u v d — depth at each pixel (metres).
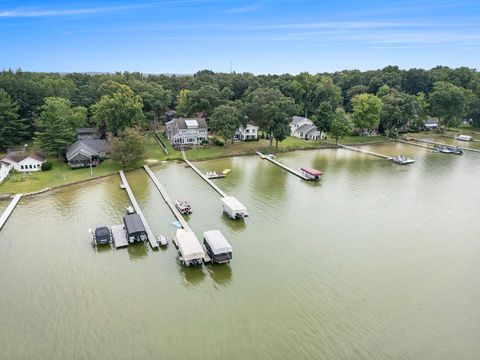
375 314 29.78
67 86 104.12
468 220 48.84
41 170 66.88
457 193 60.00
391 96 112.00
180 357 25.20
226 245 36.88
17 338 27.12
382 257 38.78
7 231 43.53
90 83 116.81
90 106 92.50
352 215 50.09
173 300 31.41
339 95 139.38
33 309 30.16
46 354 25.69
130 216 43.91
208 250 38.53
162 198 55.25
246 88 131.75
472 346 26.50
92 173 66.62
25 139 86.62
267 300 31.48
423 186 63.66
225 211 50.03
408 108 107.62
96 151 75.81
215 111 90.38
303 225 46.53
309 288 33.16
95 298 31.58
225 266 36.69
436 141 106.75
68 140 75.31
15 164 65.56
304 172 69.75
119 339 26.92
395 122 108.94
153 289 32.91
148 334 27.39
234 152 86.94
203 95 103.25
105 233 40.22
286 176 69.25
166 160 78.69
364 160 83.62
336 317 29.38
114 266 36.50
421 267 36.88
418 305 30.97
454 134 118.19
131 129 71.56
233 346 26.23
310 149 95.31
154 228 44.66
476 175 71.12
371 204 54.50
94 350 25.97
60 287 33.06
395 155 89.31
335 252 39.72
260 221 47.59
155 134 105.25
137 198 54.97
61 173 65.88
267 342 26.66
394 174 71.31
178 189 59.97
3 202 52.31
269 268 36.44
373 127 108.62
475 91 138.50
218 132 89.31
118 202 53.28
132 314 29.58
